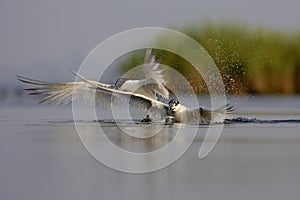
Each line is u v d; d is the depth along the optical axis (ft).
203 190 43.32
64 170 49.49
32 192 43.06
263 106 98.78
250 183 45.03
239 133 67.67
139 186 44.68
